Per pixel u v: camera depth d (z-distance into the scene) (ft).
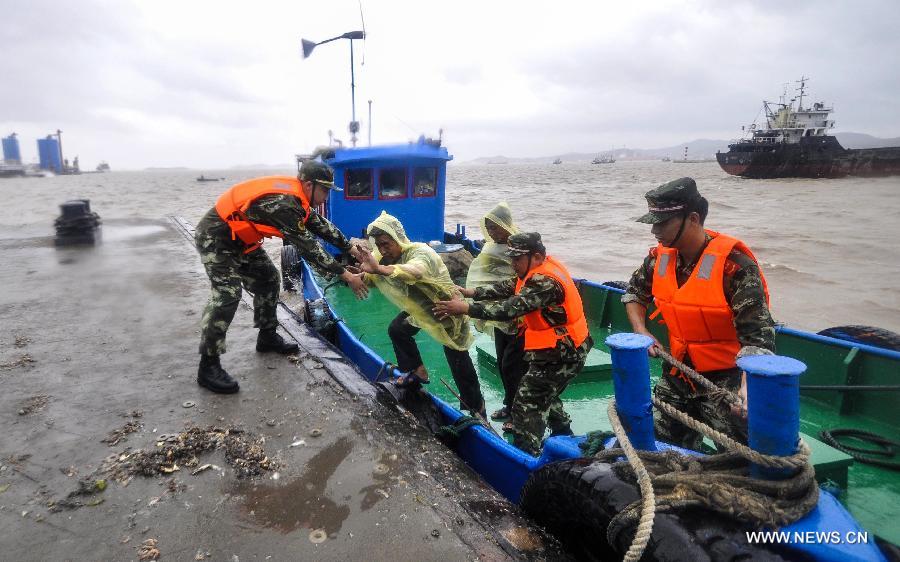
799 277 49.26
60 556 8.35
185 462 10.96
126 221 53.16
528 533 8.80
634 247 65.41
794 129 202.49
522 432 12.83
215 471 10.66
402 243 15.33
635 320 11.32
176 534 8.84
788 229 79.66
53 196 207.41
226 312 14.03
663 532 6.42
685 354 10.50
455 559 8.20
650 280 11.30
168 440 11.72
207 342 14.01
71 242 39.52
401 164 32.30
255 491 10.00
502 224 17.12
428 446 11.73
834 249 63.00
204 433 12.05
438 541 8.60
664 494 6.83
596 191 199.31
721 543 6.18
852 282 47.09
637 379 7.36
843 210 103.76
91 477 10.43
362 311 28.07
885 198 130.11
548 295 12.21
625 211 112.88
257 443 11.68
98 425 12.49
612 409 7.83
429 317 14.92
